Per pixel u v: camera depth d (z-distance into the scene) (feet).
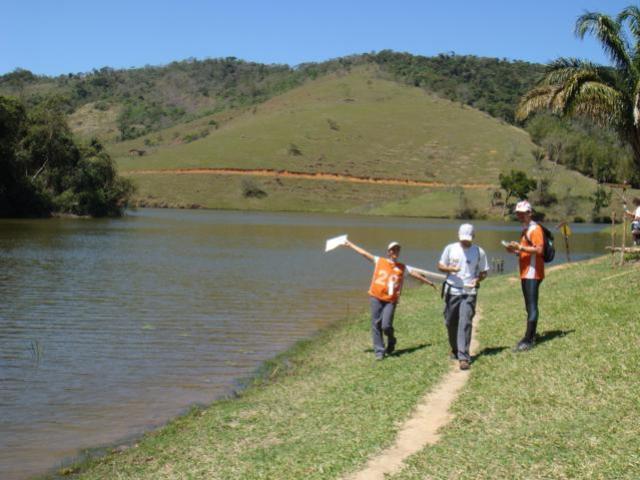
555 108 71.00
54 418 36.60
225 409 36.58
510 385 31.14
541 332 41.16
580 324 41.34
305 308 74.13
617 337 35.86
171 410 38.01
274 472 25.36
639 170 76.02
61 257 122.21
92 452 31.65
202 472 26.73
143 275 99.55
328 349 51.80
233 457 27.94
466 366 35.86
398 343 48.08
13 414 37.24
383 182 515.09
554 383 30.25
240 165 522.88
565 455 22.77
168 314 68.54
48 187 281.74
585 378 30.19
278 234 210.59
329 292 87.04
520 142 590.14
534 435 24.94
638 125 70.23
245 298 80.33
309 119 637.30
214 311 70.79
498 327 46.75
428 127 625.82
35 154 278.46
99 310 69.92
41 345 53.98
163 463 28.78
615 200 398.83
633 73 69.72
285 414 33.76
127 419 36.47
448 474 22.75
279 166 524.93
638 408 25.98
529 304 37.04
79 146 302.86
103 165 303.48
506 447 24.20
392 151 572.92
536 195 419.13
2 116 244.42
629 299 46.16
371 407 31.68
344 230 244.22
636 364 30.81
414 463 24.04
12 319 64.44
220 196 470.39
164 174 505.25
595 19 68.80
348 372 40.83
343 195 487.20
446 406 30.35
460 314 36.29
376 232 238.68
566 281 66.44
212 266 114.93
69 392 41.42
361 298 82.28
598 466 21.67
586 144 502.38
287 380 42.80
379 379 36.94
